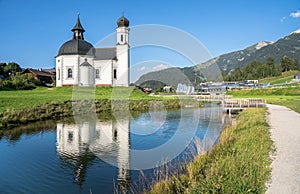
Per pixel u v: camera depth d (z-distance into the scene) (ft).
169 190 25.09
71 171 34.35
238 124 58.70
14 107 85.25
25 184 30.42
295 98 147.54
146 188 28.43
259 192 20.52
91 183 30.42
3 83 144.97
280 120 61.52
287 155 30.45
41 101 99.40
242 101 109.29
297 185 21.70
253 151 31.83
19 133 61.11
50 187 29.78
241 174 24.27
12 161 38.68
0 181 31.37
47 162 38.09
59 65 183.32
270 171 24.97
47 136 57.41
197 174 27.84
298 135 42.34
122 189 28.76
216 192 21.27
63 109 90.94
